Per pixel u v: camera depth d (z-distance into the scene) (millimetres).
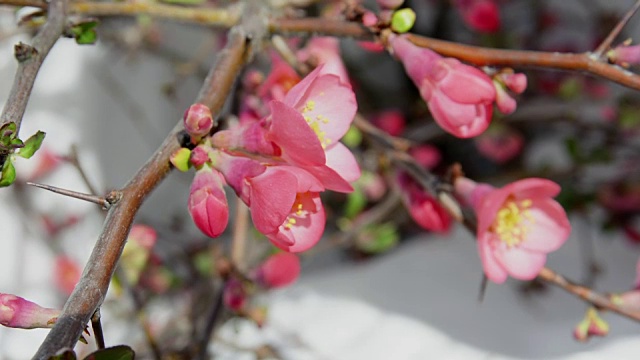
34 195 817
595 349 708
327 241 842
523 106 875
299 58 586
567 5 948
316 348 753
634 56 485
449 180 526
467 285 825
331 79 468
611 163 833
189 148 454
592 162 782
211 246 772
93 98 864
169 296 821
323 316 795
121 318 748
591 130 842
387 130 881
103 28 812
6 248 802
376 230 812
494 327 764
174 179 938
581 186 835
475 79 471
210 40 833
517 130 911
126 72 903
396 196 745
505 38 872
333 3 639
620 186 804
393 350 745
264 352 664
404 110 973
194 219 443
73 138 842
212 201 440
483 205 497
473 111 477
